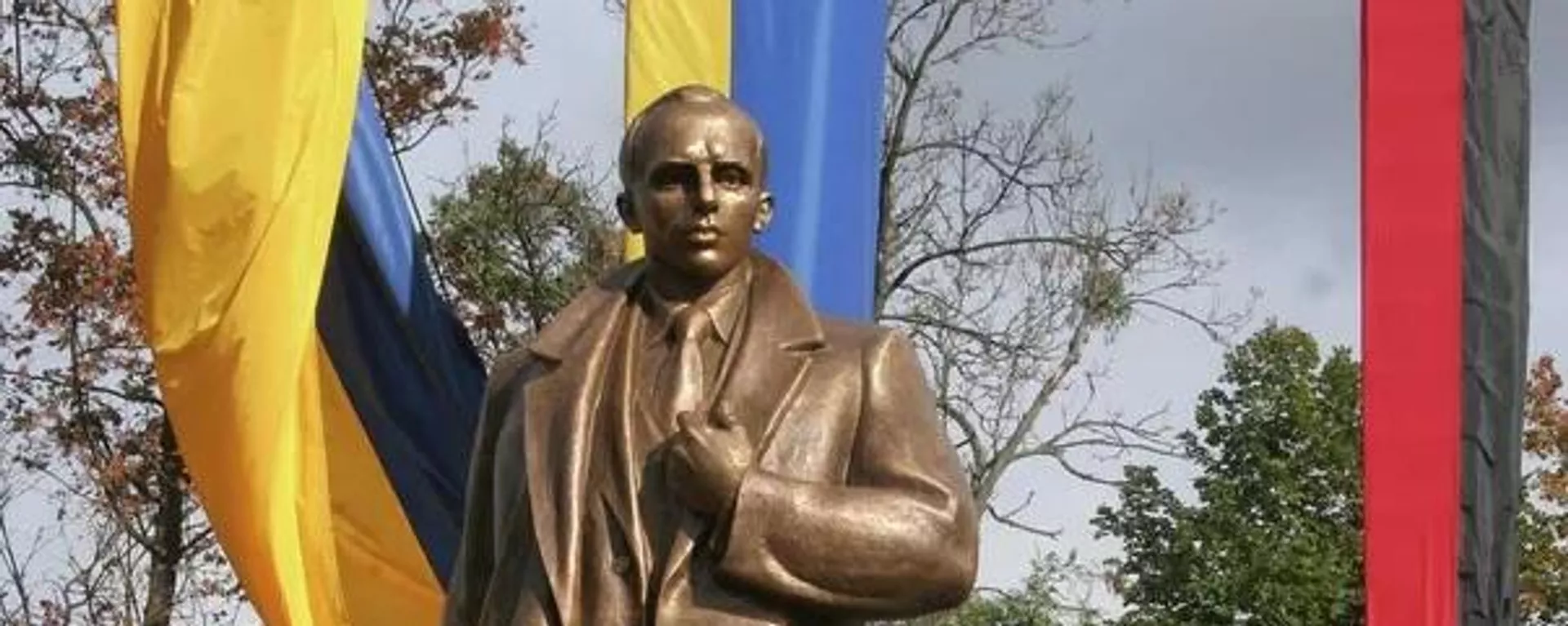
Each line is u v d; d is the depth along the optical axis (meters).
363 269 10.62
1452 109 10.60
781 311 6.14
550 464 6.02
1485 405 10.43
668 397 6.02
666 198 6.08
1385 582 10.34
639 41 10.46
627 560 5.89
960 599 5.97
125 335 21.33
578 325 6.19
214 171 10.25
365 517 10.62
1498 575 10.35
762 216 6.21
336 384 10.58
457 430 10.69
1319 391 34.66
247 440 10.17
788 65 10.41
